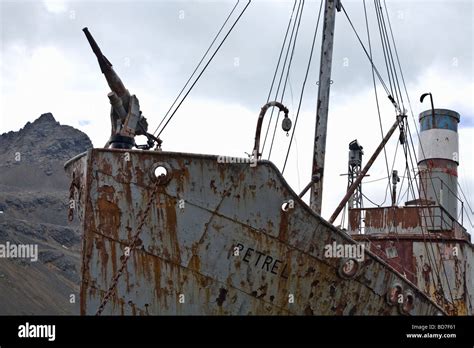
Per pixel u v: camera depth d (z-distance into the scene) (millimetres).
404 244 16516
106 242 8969
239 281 8953
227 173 8852
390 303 9867
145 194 8883
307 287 9219
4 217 198375
